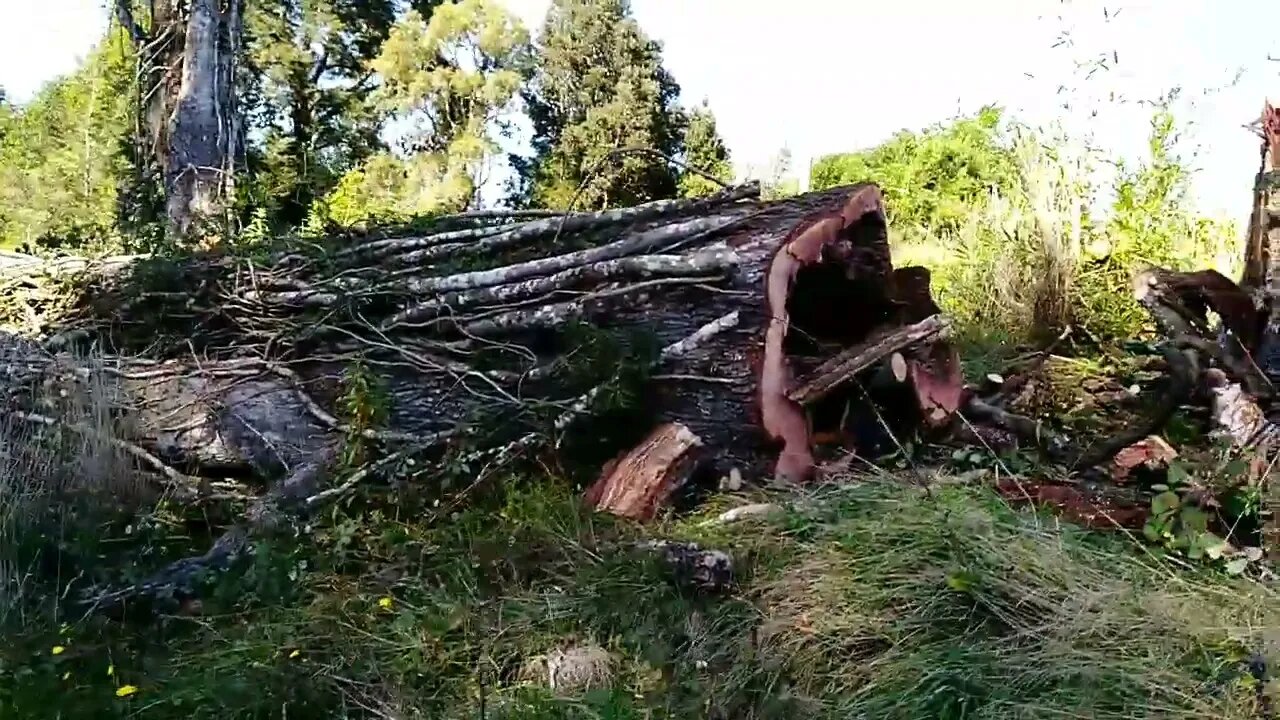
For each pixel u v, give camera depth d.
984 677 2.63
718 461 4.02
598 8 21.59
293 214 11.31
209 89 8.73
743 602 3.10
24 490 3.72
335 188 14.02
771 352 3.97
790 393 4.03
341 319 4.67
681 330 4.08
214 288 5.03
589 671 2.85
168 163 8.70
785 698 2.70
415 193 18.05
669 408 4.08
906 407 4.54
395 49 20.67
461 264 4.74
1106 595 2.88
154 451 4.46
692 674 2.86
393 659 2.90
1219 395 4.36
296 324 4.70
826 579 3.11
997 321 7.42
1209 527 3.44
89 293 5.43
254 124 22.14
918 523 3.29
